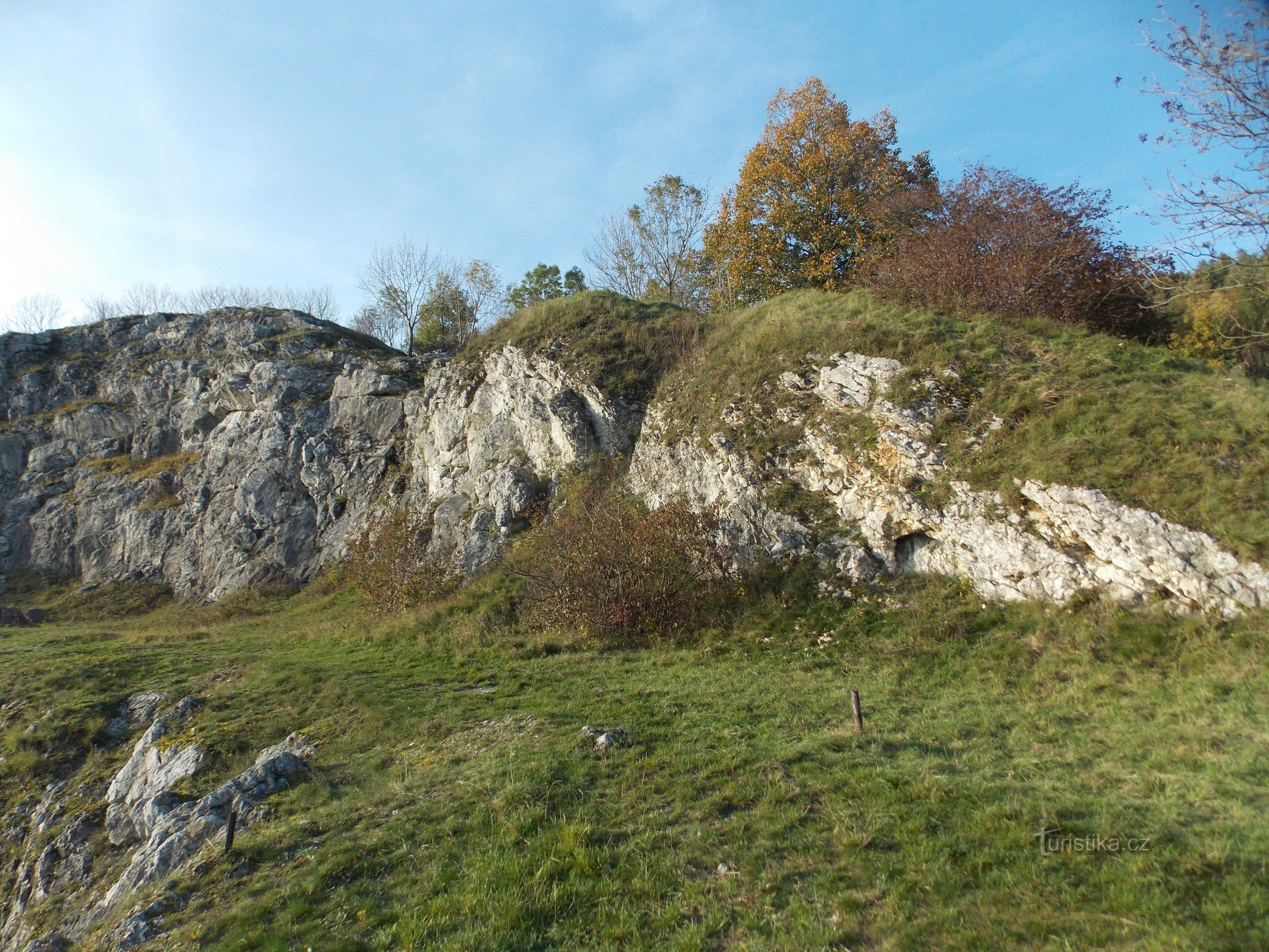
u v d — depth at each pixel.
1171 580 11.06
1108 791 7.08
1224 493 11.23
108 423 38.28
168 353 39.94
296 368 34.84
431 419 28.98
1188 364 15.48
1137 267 17.73
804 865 6.42
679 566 16.38
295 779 10.27
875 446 15.90
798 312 21.12
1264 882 5.31
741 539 16.78
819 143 29.78
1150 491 11.84
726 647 14.44
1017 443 14.04
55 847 11.91
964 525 13.85
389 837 7.96
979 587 13.34
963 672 11.58
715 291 33.78
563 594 16.83
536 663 14.80
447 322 42.69
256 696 14.53
